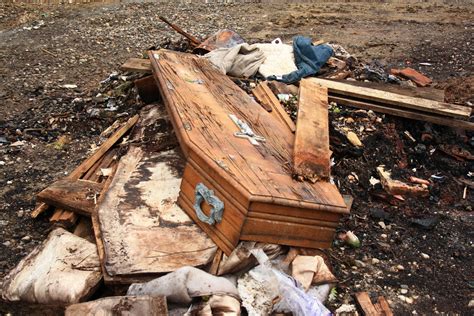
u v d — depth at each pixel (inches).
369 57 179.9
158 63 111.3
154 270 66.9
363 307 72.6
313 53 128.6
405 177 104.5
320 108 102.3
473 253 86.6
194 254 70.2
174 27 145.6
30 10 231.5
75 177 93.0
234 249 68.3
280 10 246.1
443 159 110.7
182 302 63.8
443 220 94.7
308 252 73.2
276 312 66.8
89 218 82.4
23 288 66.1
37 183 100.7
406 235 90.3
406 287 78.4
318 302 67.8
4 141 115.7
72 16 223.3
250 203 66.0
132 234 72.9
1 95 140.5
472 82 152.3
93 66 164.7
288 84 122.0
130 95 131.0
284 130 94.7
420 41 197.6
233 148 79.5
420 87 131.2
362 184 100.2
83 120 125.5
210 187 72.8
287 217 69.1
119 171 88.2
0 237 84.7
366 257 84.1
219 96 102.5
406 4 260.2
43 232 85.8
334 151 103.4
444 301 76.5
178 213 77.8
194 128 82.7
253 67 126.5
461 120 113.4
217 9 246.4
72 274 66.9
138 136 105.2
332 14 237.9
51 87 146.9
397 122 115.6
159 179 85.9
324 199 71.8
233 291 66.1
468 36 202.4
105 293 68.2
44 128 122.5
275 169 77.1
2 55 172.2
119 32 201.0
